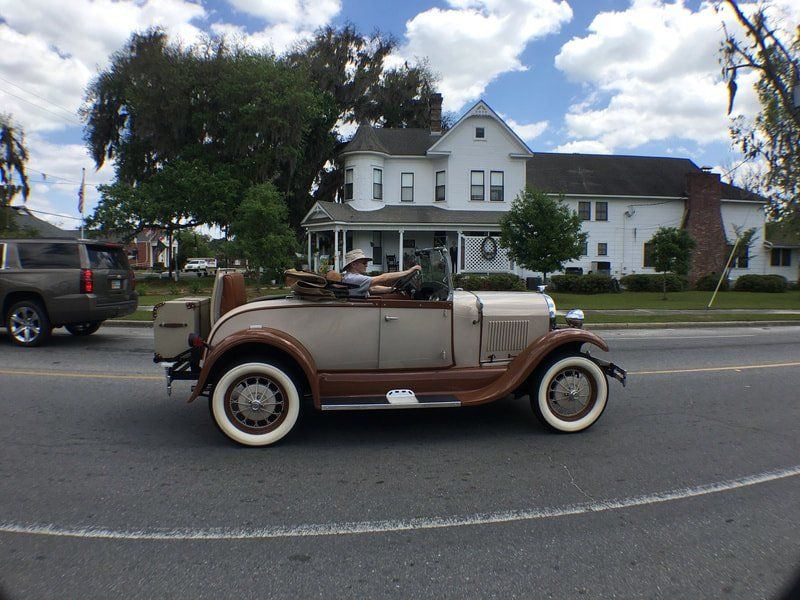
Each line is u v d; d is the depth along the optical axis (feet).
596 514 11.63
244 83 95.25
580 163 112.98
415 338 16.78
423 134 103.96
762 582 9.09
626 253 104.78
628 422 18.35
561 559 9.82
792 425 18.11
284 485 13.06
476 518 11.43
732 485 13.17
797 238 99.30
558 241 69.56
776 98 56.75
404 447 15.81
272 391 15.87
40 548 10.07
